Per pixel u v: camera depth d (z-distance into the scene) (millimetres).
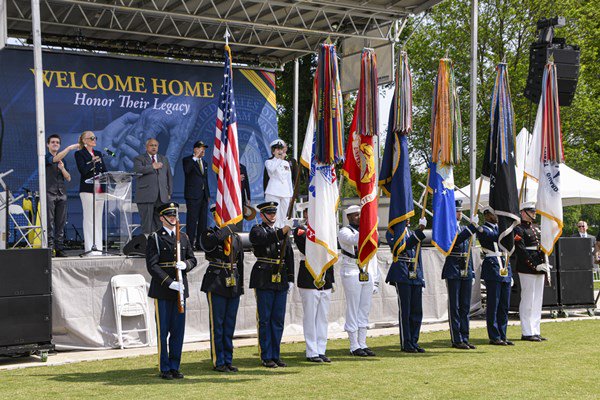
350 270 12000
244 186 16875
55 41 19516
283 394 8766
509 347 12844
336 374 10156
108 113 19094
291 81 34094
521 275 13648
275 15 18656
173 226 10188
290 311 14656
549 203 13898
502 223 13000
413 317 12453
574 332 14516
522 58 35625
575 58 14438
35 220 15102
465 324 12930
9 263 11352
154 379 9898
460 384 9398
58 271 12617
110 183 14062
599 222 47750
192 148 20094
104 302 12969
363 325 12055
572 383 9484
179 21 19125
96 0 17328
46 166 14578
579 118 36531
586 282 16922
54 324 12500
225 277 10531
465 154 36375
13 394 8930
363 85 11961
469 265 13039
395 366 10844
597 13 37562
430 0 18000
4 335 11242
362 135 11852
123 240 14117
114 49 20172
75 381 9805
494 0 35281
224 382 9594
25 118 18125
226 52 11578
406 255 12438
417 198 38062
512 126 13359
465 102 36344
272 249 10945
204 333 13805
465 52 36156
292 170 16422
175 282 9930
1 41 12977
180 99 20031
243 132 20891
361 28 19531
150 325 13328
